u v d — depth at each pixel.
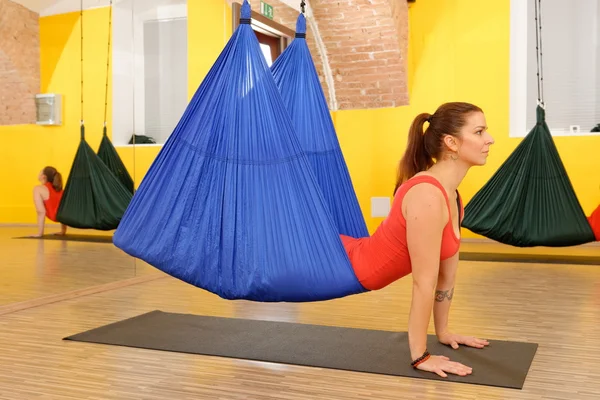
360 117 7.61
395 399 2.10
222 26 5.33
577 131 6.81
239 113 2.22
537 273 4.88
